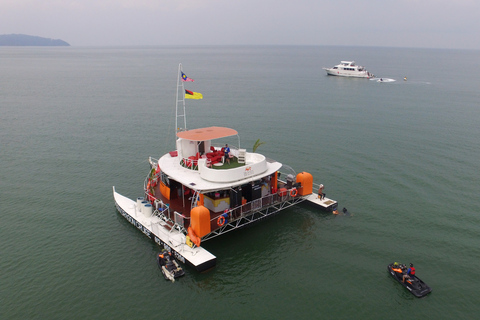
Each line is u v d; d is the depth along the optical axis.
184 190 35.38
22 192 41.97
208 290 26.03
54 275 27.67
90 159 53.09
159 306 24.52
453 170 47.25
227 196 33.38
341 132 66.19
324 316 23.61
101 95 111.69
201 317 23.56
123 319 23.42
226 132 36.78
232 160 36.41
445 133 65.25
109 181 45.38
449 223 34.41
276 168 35.91
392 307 24.25
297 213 37.12
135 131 68.75
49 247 31.36
